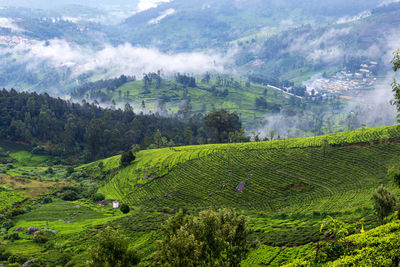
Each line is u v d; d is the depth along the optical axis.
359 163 111.88
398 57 32.69
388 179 95.00
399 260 26.81
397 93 33.38
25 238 86.25
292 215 86.88
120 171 162.62
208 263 43.81
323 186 104.19
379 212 54.78
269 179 116.44
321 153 124.38
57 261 70.69
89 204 126.81
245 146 149.75
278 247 62.81
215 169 133.38
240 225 45.91
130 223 95.38
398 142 118.56
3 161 184.62
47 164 197.62
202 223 41.47
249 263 59.00
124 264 39.09
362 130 138.88
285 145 139.50
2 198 116.50
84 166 187.12
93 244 79.56
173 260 36.66
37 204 120.12
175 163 147.62
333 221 33.41
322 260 32.41
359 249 30.89
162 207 116.44
